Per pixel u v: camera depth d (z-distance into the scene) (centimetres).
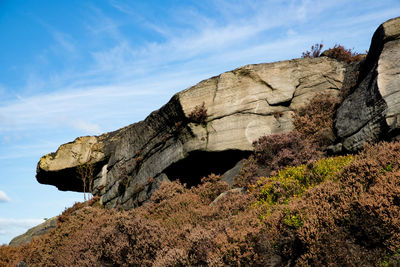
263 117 1423
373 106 970
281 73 1490
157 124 1777
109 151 2558
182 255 680
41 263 1088
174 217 1020
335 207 598
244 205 876
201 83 1564
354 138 1020
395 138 848
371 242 508
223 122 1443
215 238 680
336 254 507
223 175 1402
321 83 1480
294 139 1201
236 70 1524
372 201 533
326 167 834
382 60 1027
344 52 1634
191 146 1471
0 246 1523
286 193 821
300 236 549
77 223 1284
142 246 819
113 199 2175
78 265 860
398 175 584
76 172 2686
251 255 606
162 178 1622
